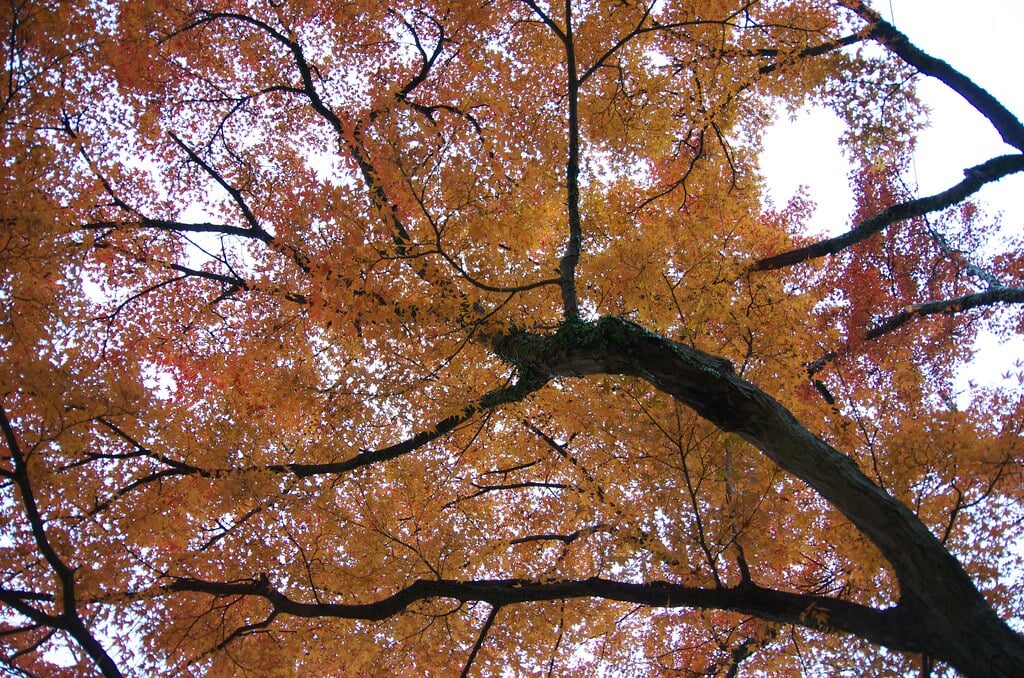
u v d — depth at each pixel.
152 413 5.56
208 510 5.66
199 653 5.53
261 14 7.59
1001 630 3.87
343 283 5.02
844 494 4.24
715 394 4.52
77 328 5.73
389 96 5.22
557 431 6.66
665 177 8.30
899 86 8.26
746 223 7.43
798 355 5.29
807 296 5.50
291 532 5.98
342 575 5.71
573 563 6.53
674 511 5.00
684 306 5.48
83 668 5.23
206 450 5.77
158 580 5.43
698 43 7.71
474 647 5.76
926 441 5.04
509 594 5.27
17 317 5.20
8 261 5.07
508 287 5.61
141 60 6.94
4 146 5.10
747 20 7.55
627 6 6.89
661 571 5.57
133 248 7.09
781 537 5.39
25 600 5.09
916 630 4.16
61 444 5.10
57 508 5.42
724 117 7.66
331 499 5.92
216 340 7.25
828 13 7.68
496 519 6.89
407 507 6.23
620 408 5.02
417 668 5.95
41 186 5.40
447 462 6.29
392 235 5.07
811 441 4.40
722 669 6.09
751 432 4.51
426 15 7.56
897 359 7.77
